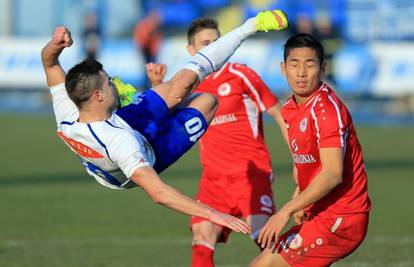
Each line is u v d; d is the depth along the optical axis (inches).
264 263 847.1
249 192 1066.7
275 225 779.4
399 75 3129.9
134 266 1185.4
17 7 3599.9
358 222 831.7
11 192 1824.6
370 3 3243.1
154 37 3294.8
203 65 850.1
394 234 1406.3
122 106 853.8
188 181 1932.8
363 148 2445.9
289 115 836.6
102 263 1203.9
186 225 1508.4
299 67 810.2
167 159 839.1
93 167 813.2
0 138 2691.9
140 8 3538.4
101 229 1461.6
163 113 837.2
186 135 847.1
